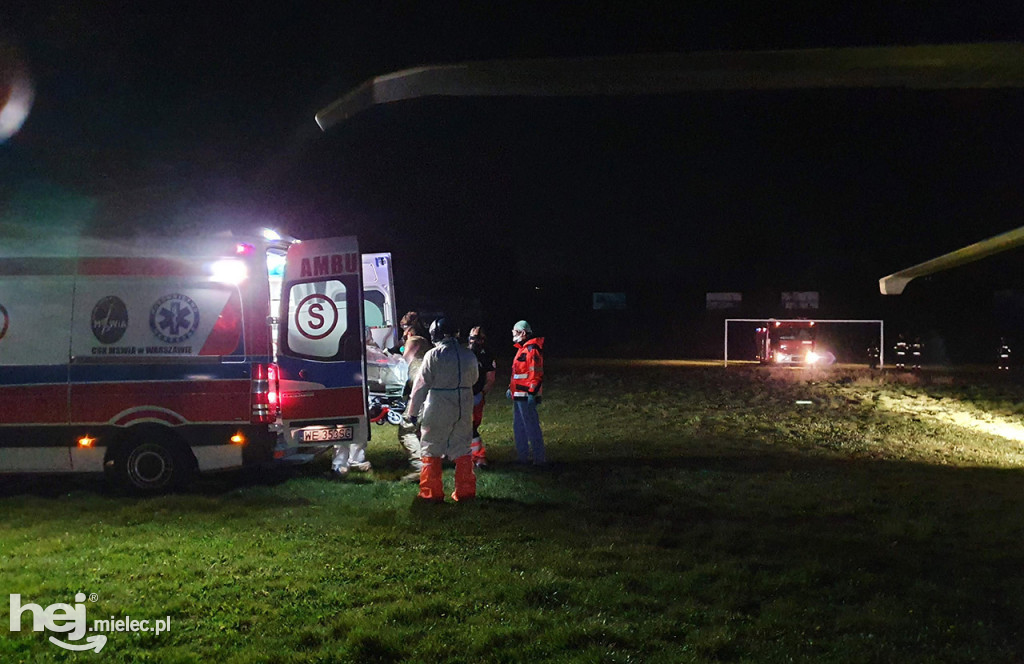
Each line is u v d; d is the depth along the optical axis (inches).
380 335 497.7
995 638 180.7
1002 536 266.4
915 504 314.0
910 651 173.6
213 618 189.5
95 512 301.4
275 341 346.6
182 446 337.1
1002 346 1419.8
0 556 240.2
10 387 336.2
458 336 322.0
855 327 1792.6
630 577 220.8
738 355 1845.5
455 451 316.5
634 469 385.1
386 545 253.6
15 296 338.6
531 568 228.1
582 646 175.0
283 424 344.5
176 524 280.7
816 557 242.2
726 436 511.5
